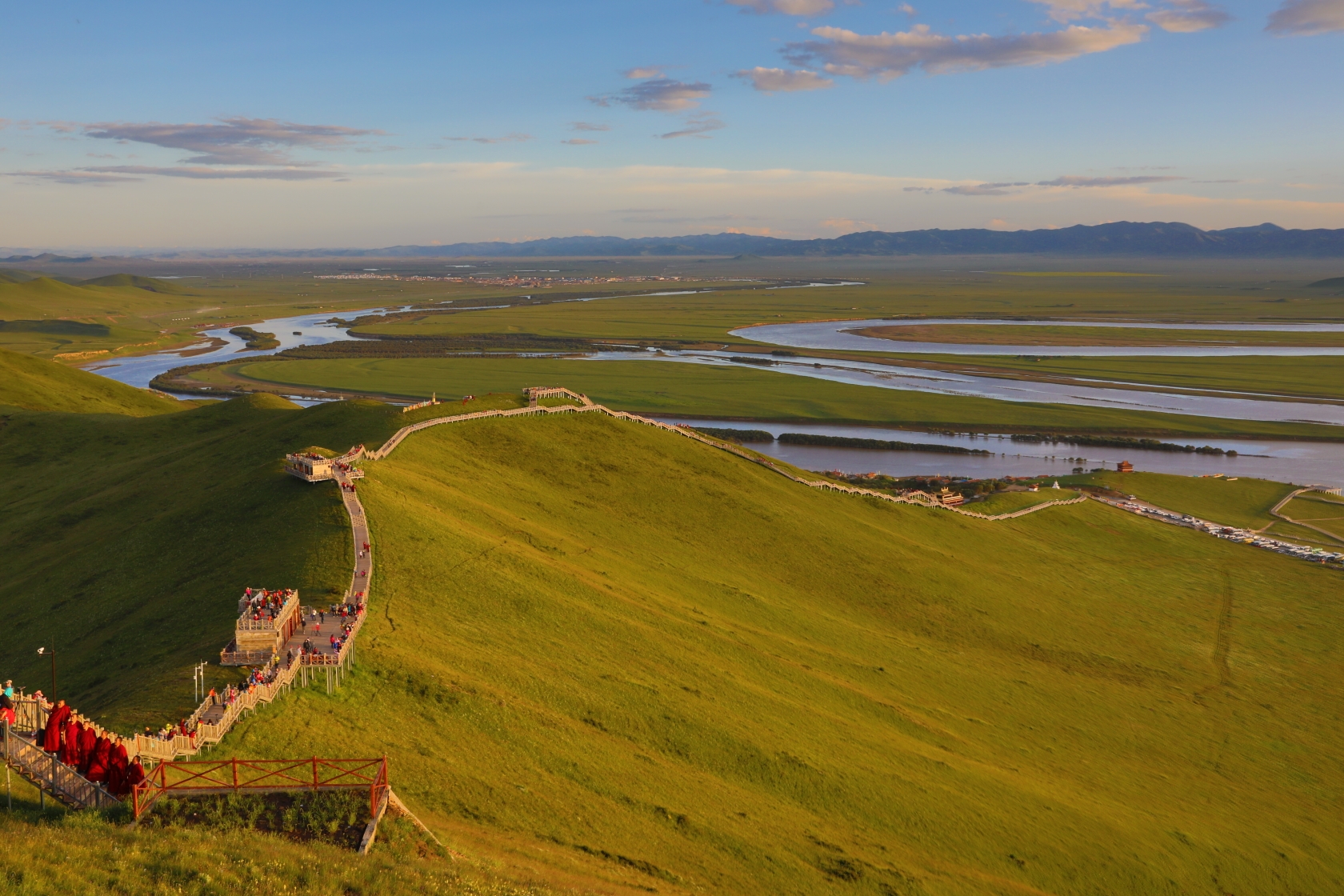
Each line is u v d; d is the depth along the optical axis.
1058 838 73.19
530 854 50.47
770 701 84.69
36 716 43.75
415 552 94.44
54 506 145.62
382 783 44.69
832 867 61.09
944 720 93.44
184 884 34.19
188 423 189.00
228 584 87.75
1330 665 130.12
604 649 86.06
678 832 60.16
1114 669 120.81
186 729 53.06
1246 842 80.88
